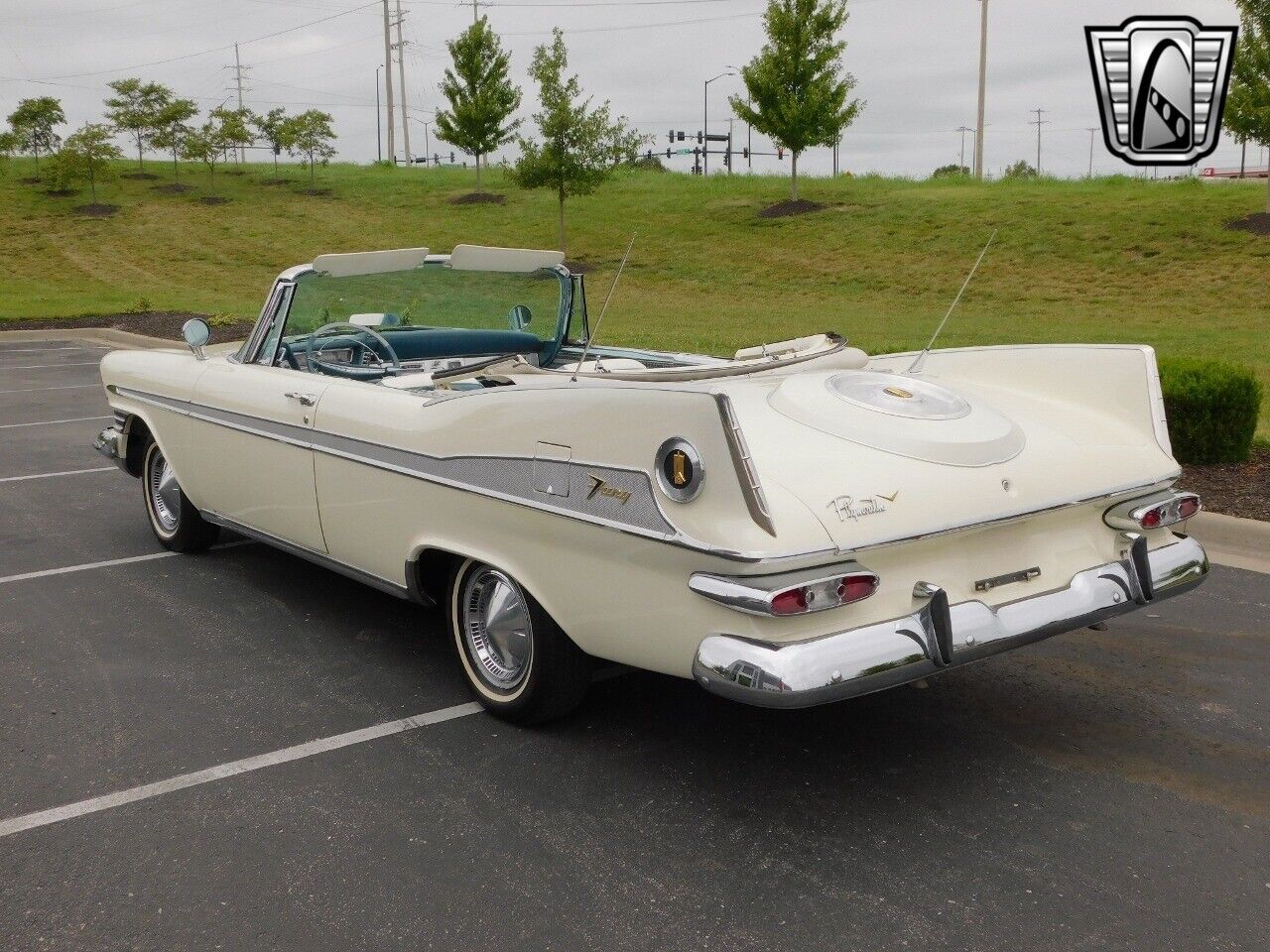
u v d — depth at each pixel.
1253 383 7.29
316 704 3.92
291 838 3.04
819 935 2.60
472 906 2.72
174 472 5.39
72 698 3.97
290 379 4.50
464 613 3.82
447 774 3.40
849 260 27.05
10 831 3.08
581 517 3.11
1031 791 3.30
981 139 37.38
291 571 5.52
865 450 3.17
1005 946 2.56
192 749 3.57
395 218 35.97
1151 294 20.97
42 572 5.49
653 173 43.88
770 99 30.84
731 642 2.77
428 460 3.66
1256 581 5.32
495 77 37.88
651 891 2.78
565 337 5.58
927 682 4.12
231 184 43.34
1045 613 3.16
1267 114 20.39
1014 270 24.20
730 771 3.42
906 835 3.05
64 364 15.04
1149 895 2.77
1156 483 3.49
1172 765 3.48
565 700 3.60
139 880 2.84
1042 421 3.63
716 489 2.76
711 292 24.48
